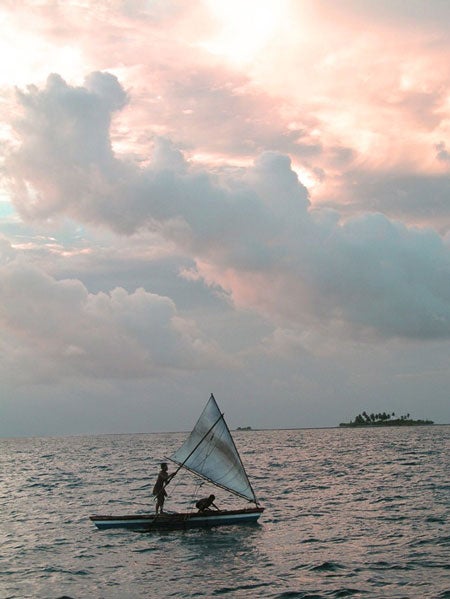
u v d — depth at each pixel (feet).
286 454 364.99
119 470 264.52
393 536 96.78
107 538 102.32
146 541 98.99
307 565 80.48
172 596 68.90
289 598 66.64
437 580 71.10
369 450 384.88
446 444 440.04
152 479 212.02
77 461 352.90
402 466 240.12
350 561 81.71
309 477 204.74
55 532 110.11
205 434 113.70
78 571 81.00
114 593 70.69
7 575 79.71
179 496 158.51
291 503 139.54
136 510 136.15
